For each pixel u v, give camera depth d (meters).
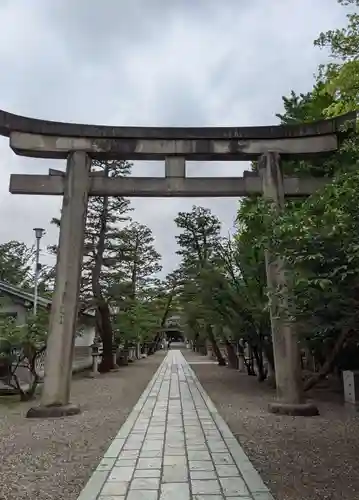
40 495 4.42
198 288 16.20
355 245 3.75
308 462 5.45
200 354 47.62
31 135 10.01
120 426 8.03
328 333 5.09
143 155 10.28
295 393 9.27
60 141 10.12
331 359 10.09
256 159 10.52
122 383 16.56
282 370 9.39
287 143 10.20
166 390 13.93
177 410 9.88
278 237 4.38
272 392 13.04
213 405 10.59
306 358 15.45
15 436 7.19
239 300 13.53
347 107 5.59
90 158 10.30
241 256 12.81
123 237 23.33
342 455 5.76
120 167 20.92
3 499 4.31
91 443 6.68
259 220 5.30
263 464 5.42
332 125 9.92
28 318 12.05
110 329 23.39
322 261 4.04
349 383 10.55
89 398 12.16
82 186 9.97
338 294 4.08
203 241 23.14
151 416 9.10
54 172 10.34
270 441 6.65
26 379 14.11
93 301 21.69
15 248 32.62
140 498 4.29
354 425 7.81
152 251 35.47
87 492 4.46
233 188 10.17
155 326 38.84
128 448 6.32
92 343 25.33
